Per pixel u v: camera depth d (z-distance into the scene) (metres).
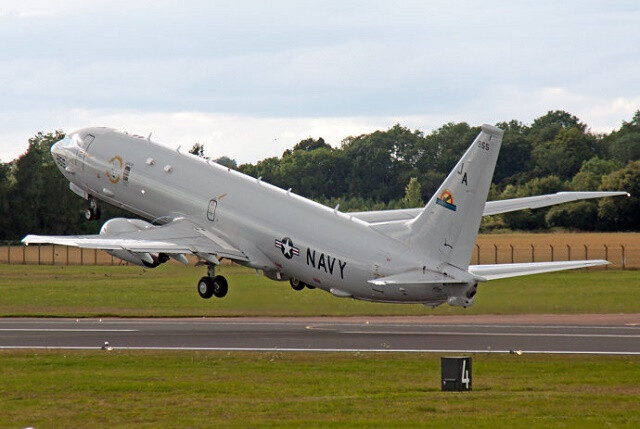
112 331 147.88
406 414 79.75
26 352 122.50
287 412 81.00
